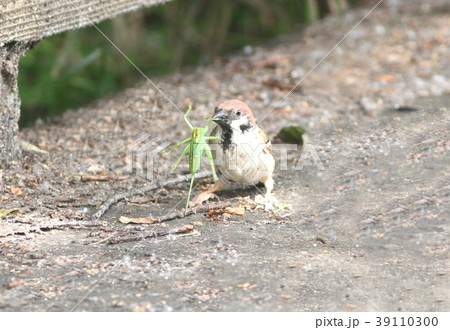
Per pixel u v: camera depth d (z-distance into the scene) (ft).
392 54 55.67
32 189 33.50
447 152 36.58
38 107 54.03
